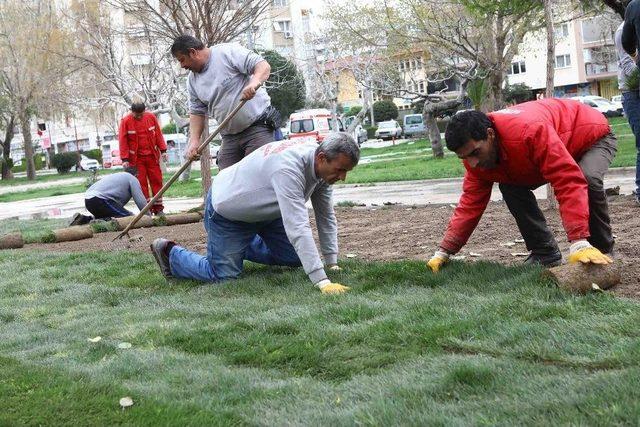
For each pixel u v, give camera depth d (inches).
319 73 1731.1
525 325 145.8
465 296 174.2
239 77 281.1
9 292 246.8
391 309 171.3
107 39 1149.7
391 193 579.5
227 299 204.1
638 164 318.0
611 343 132.6
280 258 233.8
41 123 2529.5
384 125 2277.3
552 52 307.3
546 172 174.2
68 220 548.4
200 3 442.6
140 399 130.2
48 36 1628.9
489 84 941.8
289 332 166.1
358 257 254.2
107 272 266.5
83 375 146.1
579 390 112.6
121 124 462.6
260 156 211.8
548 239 203.3
